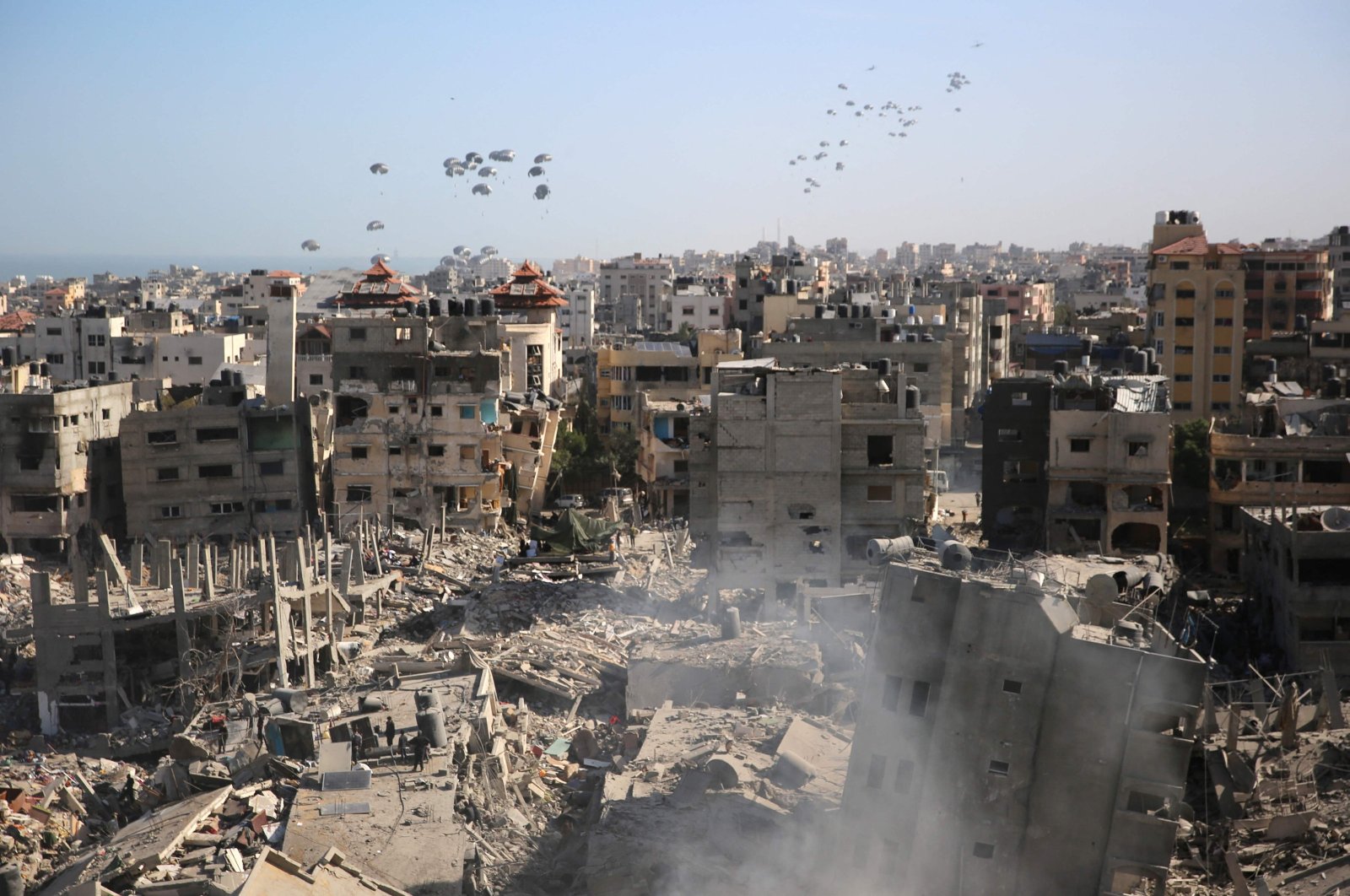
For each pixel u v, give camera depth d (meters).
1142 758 51.94
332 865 55.31
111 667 86.88
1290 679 83.69
